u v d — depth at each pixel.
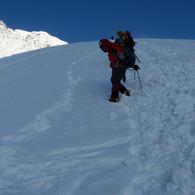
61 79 8.34
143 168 2.87
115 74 5.44
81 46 18.53
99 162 3.14
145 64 8.95
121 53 5.45
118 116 4.51
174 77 5.64
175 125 3.67
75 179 2.80
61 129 4.29
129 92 5.56
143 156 3.15
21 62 14.04
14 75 10.34
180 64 6.46
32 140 4.02
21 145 3.88
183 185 2.43
